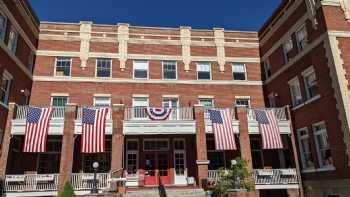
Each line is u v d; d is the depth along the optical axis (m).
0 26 17.86
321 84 18.25
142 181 21.45
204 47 26.25
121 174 18.20
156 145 22.88
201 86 25.00
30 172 20.48
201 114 20.19
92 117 18.80
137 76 24.55
